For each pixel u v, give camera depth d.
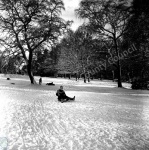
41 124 7.73
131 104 13.97
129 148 5.39
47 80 53.59
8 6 28.81
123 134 6.65
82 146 5.51
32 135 6.36
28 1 29.55
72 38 45.88
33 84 33.34
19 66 32.53
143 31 16.88
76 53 53.41
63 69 62.28
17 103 12.84
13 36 29.92
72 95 19.66
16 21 29.72
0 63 30.50
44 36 30.28
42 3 30.17
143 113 10.41
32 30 29.81
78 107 12.13
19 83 37.12
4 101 13.41
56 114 9.76
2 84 32.56
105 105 13.26
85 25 32.19
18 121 8.05
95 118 9.05
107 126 7.67
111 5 28.91
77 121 8.38
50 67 65.56
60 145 5.54
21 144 5.55
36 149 5.22
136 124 8.00
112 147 5.47
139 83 32.31
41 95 18.75
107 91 26.50
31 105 12.32
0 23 29.31
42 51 33.31
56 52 33.97
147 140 6.05
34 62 36.69
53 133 6.62
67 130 7.01
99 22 31.84
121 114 10.10
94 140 6.02
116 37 32.41
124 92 25.61
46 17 30.22
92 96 19.22
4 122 7.79
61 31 31.38
